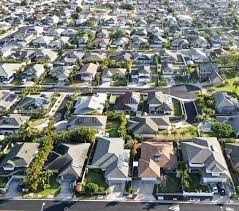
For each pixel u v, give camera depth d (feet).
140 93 469.16
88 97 446.19
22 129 389.60
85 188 301.22
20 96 467.11
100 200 294.05
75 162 325.62
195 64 562.66
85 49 653.30
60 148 351.25
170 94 470.39
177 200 292.81
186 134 378.32
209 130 384.47
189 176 315.78
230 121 393.70
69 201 293.43
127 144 353.72
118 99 442.91
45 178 309.22
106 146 346.74
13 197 298.56
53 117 419.33
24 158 332.80
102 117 399.65
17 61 583.17
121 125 386.73
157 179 312.29
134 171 323.37
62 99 461.37
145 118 391.65
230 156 334.65
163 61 574.15
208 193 295.69
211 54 615.16
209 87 490.49
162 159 327.67
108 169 320.70
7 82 514.27
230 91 472.03
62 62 571.69
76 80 516.73
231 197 293.64
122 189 305.32
